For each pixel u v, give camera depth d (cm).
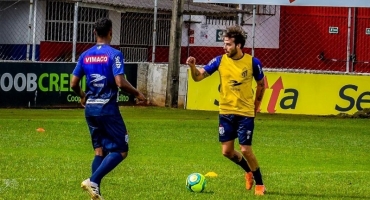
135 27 5281
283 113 3878
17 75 3900
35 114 3659
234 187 1806
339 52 4769
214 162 2309
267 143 2822
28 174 1908
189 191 1717
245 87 1712
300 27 4859
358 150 2712
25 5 4762
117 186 1766
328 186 1867
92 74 1520
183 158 2383
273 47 4909
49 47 4809
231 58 1720
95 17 5072
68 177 1878
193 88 4022
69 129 3025
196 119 3591
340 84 3847
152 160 2305
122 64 1512
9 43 4822
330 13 4756
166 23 5450
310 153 2597
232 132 1733
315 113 3866
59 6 4847
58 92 3997
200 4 5375
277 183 1898
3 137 2714
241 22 4581
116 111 1523
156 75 4197
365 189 1838
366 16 4644
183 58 5250
